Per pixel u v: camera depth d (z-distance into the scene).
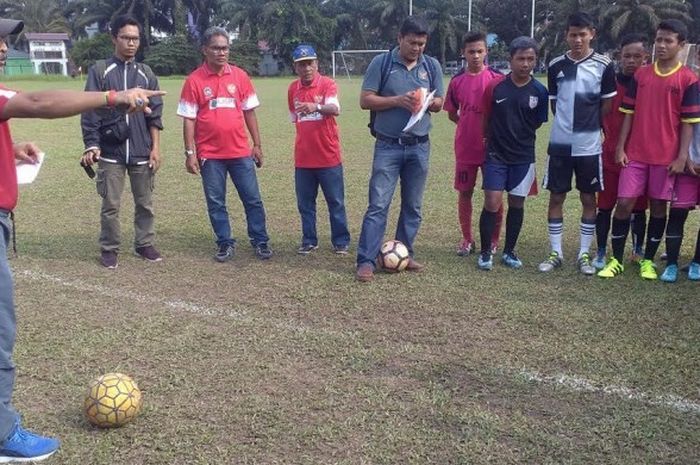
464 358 4.12
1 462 3.04
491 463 3.05
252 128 6.46
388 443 3.20
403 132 5.57
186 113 6.05
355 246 6.81
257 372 3.94
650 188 5.52
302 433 3.29
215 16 63.59
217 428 3.34
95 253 6.54
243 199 6.33
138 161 6.01
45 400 3.63
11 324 2.97
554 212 5.92
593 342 4.34
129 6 60.38
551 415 3.46
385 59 5.59
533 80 5.65
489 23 61.41
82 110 2.81
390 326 4.65
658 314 4.82
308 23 58.00
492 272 5.86
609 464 3.04
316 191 6.54
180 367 4.01
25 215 8.13
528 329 4.57
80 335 4.49
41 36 62.00
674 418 3.42
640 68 5.57
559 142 5.65
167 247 6.78
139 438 3.25
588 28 5.40
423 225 7.55
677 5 45.88
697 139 5.30
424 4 57.88
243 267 6.11
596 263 5.99
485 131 5.80
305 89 6.28
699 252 5.59
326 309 4.99
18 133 17.12
